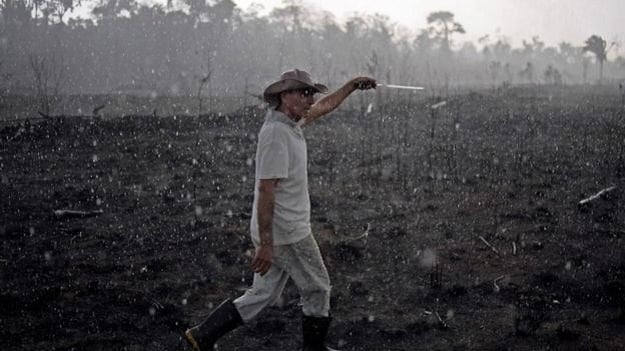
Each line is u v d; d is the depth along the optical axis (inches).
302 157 135.7
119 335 175.8
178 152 532.4
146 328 181.2
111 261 243.1
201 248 259.1
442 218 306.2
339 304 200.1
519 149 523.5
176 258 245.6
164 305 197.0
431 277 216.1
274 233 135.0
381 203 340.5
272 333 177.8
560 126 678.5
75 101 1293.1
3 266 235.9
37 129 629.3
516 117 764.6
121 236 278.2
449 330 180.7
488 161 469.1
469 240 268.5
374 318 189.2
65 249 259.9
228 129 677.3
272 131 131.3
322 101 151.1
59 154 521.0
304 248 137.2
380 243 264.2
